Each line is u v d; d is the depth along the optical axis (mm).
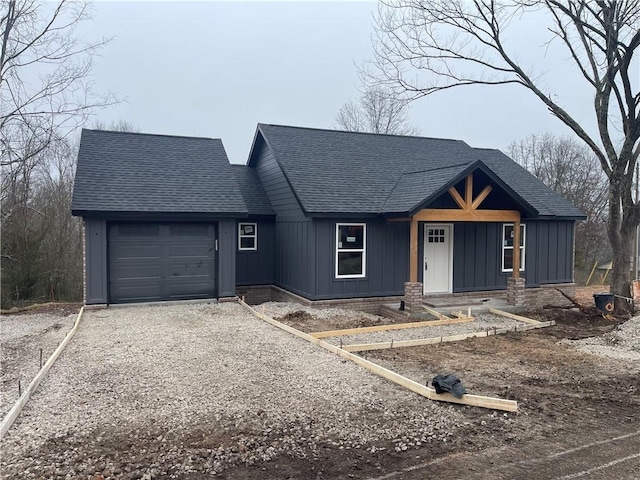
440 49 13516
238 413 6270
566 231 18016
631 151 12953
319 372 8016
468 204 13766
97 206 13312
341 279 14430
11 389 7203
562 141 41438
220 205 14930
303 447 5359
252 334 10734
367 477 4742
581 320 13156
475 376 8078
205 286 15141
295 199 15578
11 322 13000
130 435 5590
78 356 8883
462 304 14625
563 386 7645
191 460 5004
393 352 9633
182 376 7738
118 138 16672
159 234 14516
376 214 14328
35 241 20875
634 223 13477
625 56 11977
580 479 4742
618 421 6266
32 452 5137
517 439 5672
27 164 19812
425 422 6090
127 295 14227
